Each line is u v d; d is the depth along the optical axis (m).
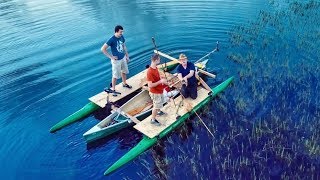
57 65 13.83
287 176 7.76
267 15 16.88
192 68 10.11
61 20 19.20
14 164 8.72
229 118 10.02
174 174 8.16
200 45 14.67
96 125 9.54
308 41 14.02
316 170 7.97
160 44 15.02
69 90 11.95
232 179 7.90
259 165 8.22
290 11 17.45
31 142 9.46
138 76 12.10
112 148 9.24
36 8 22.03
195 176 8.04
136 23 17.75
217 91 11.00
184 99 10.47
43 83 12.45
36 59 14.48
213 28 16.22
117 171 8.38
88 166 8.61
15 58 14.71
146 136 9.23
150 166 8.51
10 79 12.87
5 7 22.86
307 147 8.60
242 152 8.66
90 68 13.41
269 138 9.05
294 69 12.17
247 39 14.84
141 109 10.59
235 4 19.38
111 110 10.66
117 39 10.15
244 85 11.55
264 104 10.45
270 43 14.31
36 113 10.75
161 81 8.74
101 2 22.39
